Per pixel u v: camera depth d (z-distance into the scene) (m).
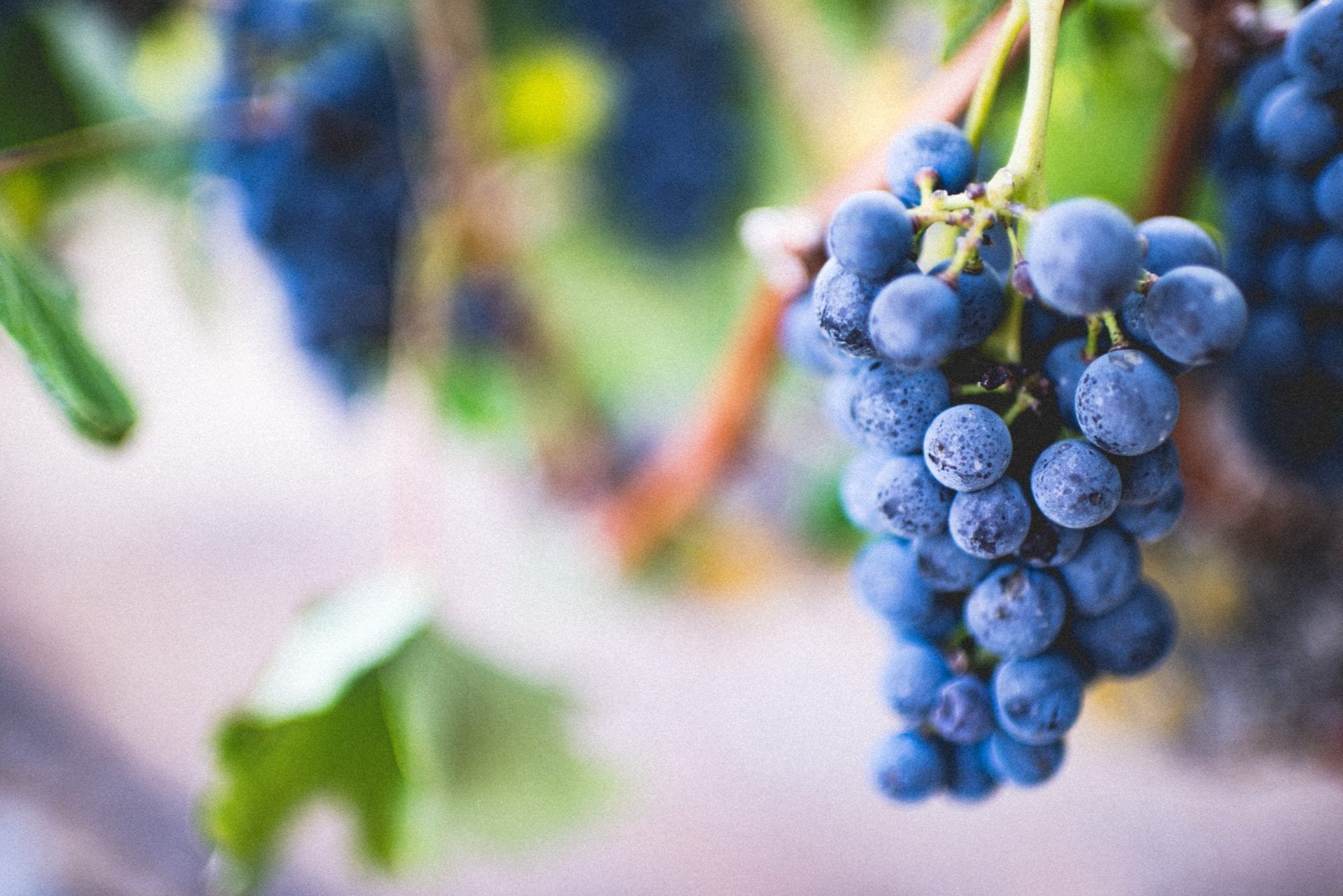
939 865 0.77
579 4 0.62
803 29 0.63
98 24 0.55
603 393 0.73
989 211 0.29
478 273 0.60
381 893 0.74
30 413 1.06
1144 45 0.39
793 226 0.36
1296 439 0.36
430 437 0.54
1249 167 0.35
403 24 0.52
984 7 0.35
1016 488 0.30
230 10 0.49
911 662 0.32
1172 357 0.29
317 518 0.98
